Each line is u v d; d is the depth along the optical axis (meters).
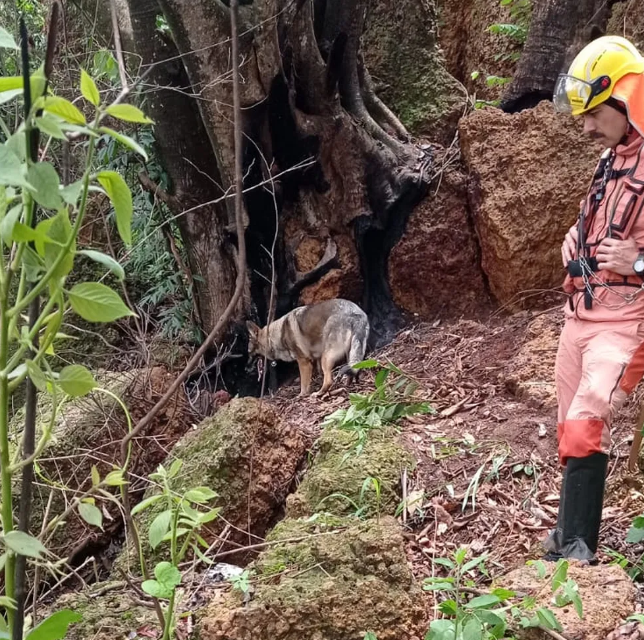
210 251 5.72
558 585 2.39
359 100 6.11
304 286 5.92
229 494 3.90
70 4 6.21
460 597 2.84
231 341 5.85
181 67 5.27
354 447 3.93
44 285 1.30
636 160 2.64
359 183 5.79
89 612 2.96
